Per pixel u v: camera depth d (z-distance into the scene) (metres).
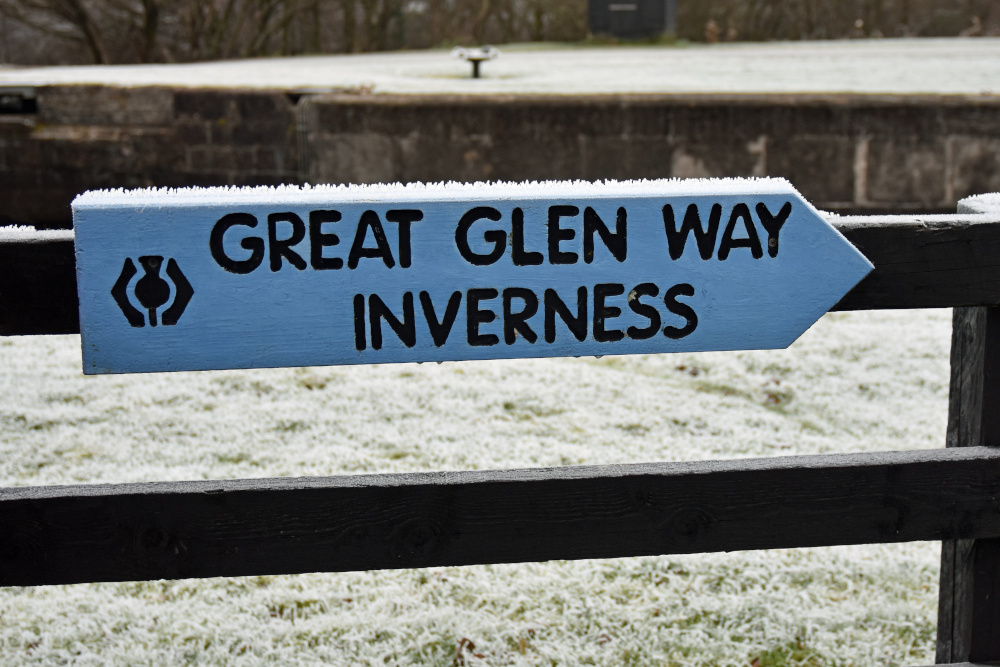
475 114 9.27
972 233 1.97
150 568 1.92
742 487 1.99
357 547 1.95
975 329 2.11
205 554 1.93
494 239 1.84
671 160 9.19
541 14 26.81
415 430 4.46
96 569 1.91
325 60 18.97
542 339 1.89
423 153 9.41
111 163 10.45
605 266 1.88
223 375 5.14
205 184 10.34
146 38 27.80
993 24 26.34
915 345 5.65
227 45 27.73
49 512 1.88
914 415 4.67
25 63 31.55
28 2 26.95
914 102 8.88
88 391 4.94
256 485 1.92
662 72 12.98
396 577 3.26
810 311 1.93
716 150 9.13
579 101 9.17
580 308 1.89
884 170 9.01
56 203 10.57
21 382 5.07
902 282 1.98
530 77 12.36
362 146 9.50
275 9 28.47
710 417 4.62
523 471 1.98
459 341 1.88
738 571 3.28
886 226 1.95
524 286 1.87
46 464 4.08
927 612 3.04
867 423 4.58
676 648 2.88
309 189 1.82
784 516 2.01
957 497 2.03
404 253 1.83
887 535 2.03
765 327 1.93
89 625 2.96
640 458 4.13
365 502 1.94
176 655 2.82
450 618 3.01
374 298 1.84
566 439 4.36
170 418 4.59
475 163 9.36
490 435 4.39
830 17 26.53
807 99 9.02
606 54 17.95
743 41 25.02
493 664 2.80
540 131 9.23
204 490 1.90
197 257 1.79
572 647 2.88
